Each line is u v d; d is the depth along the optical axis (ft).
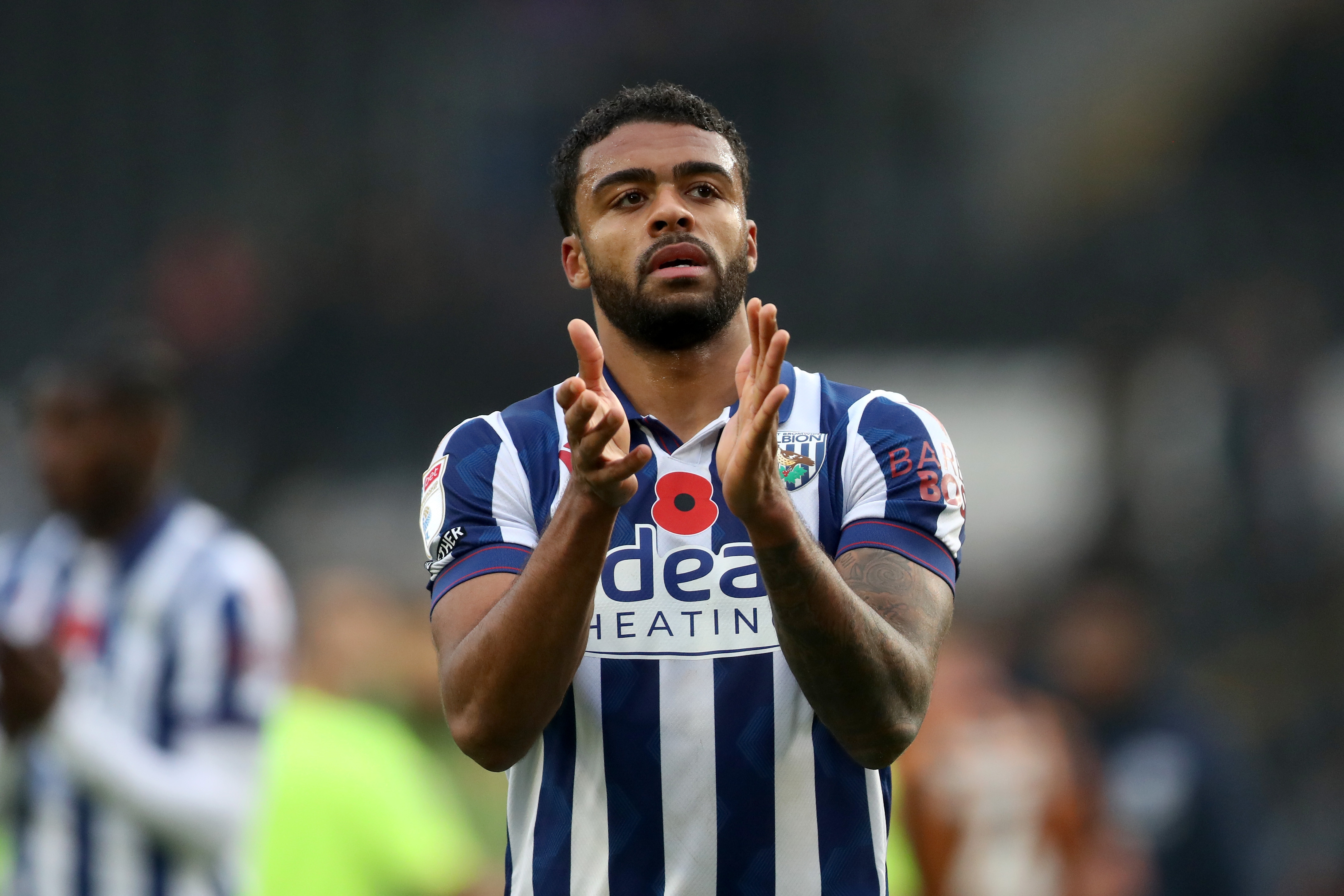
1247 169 154.92
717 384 28.68
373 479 139.13
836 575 24.47
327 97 166.30
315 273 153.07
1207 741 76.33
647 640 27.37
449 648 27.07
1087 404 137.49
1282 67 156.15
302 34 167.43
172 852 44.80
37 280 158.40
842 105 162.09
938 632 26.76
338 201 159.94
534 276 151.23
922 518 27.78
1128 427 134.82
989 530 128.67
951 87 163.22
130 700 45.70
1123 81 161.07
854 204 158.71
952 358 147.95
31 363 152.56
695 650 27.32
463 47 166.91
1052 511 129.70
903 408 29.01
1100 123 159.53
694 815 27.14
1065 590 112.78
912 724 25.81
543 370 146.61
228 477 138.31
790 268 156.46
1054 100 161.58
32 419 47.91
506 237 155.12
